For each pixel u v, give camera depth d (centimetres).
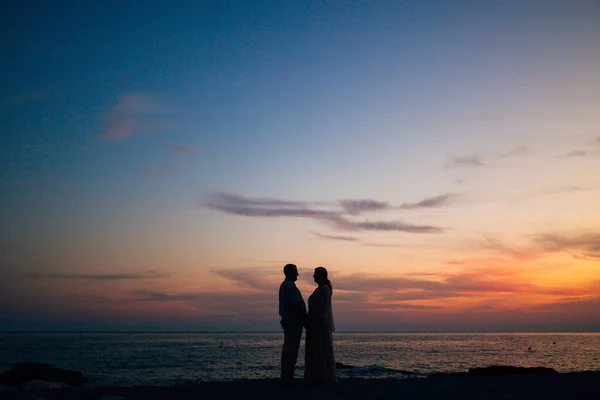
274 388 1074
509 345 9181
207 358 4794
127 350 6669
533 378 1386
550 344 9962
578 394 994
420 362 3984
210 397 937
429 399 910
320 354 1085
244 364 3875
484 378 1412
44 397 967
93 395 995
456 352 6059
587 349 7238
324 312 1095
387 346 8475
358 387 1084
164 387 1145
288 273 1123
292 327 1089
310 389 1031
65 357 4847
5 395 1007
